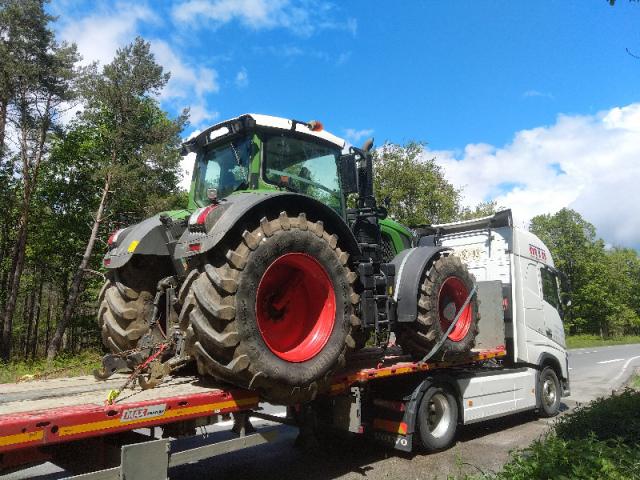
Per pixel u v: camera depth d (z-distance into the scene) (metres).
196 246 4.06
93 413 3.20
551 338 8.60
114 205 20.50
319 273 4.68
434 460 5.79
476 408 6.68
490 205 27.73
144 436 3.66
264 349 4.09
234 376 3.98
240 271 4.04
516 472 4.14
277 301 4.65
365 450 6.19
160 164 18.64
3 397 3.79
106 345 5.27
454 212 24.64
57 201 22.88
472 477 4.59
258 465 5.61
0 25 17.78
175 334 4.54
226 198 4.62
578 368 17.09
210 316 3.94
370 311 5.34
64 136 20.36
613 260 58.12
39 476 4.88
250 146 5.38
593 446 4.40
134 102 19.02
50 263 23.56
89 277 22.02
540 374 8.18
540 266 8.70
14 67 17.23
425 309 6.09
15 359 17.69
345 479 5.12
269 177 5.38
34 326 26.48
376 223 6.44
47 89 18.52
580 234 49.88
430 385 6.00
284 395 4.27
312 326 4.77
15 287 19.53
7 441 2.80
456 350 6.37
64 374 5.90
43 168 22.28
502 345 7.62
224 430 4.80
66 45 18.89
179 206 19.69
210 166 6.03
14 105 18.67
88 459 3.35
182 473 5.32
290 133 5.61
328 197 5.99
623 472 3.83
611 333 51.88
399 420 5.76
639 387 11.52
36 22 17.91
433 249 6.42
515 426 7.61
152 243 5.01
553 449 4.36
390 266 6.01
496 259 8.14
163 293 5.07
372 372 5.35
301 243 4.49
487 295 7.85
